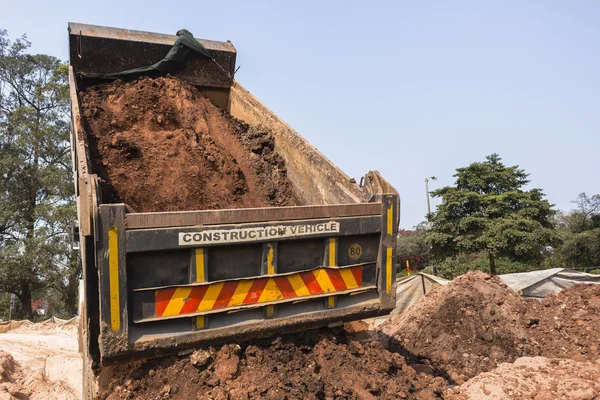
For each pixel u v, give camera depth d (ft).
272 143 18.07
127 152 14.94
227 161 16.78
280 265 10.60
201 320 9.73
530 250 55.77
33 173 72.08
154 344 9.25
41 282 69.21
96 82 19.72
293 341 10.96
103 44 19.49
